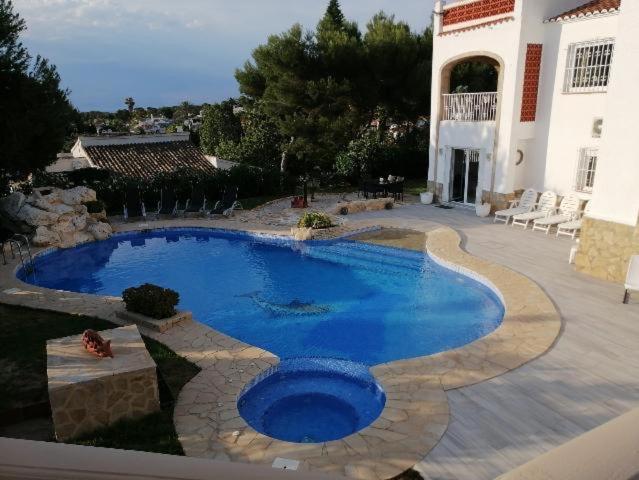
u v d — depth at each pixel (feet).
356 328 35.60
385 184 72.33
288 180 82.48
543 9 56.08
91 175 76.89
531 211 57.72
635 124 35.70
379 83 92.07
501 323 32.09
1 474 2.67
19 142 54.95
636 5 34.47
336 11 115.65
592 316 32.65
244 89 97.55
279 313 38.55
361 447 20.13
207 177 75.56
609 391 23.97
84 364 21.97
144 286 34.04
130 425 21.58
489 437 20.65
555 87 56.85
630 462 3.01
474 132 63.98
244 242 58.44
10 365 26.78
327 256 52.75
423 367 26.58
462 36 63.31
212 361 27.73
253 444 20.48
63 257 53.11
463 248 48.96
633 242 37.09
